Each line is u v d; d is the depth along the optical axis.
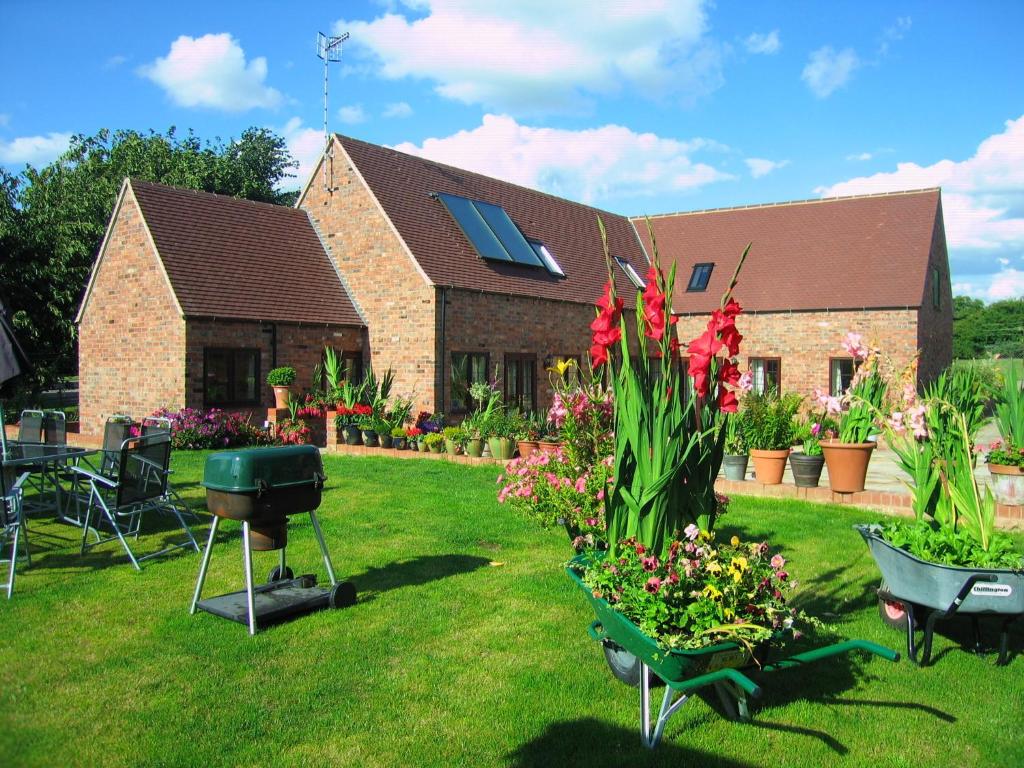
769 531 8.11
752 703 4.22
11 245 23.27
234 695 4.30
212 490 5.36
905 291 21.95
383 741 3.85
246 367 16.88
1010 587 4.49
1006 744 3.88
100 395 18.02
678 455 4.35
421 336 18.08
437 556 7.17
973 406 14.34
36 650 4.89
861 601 6.00
